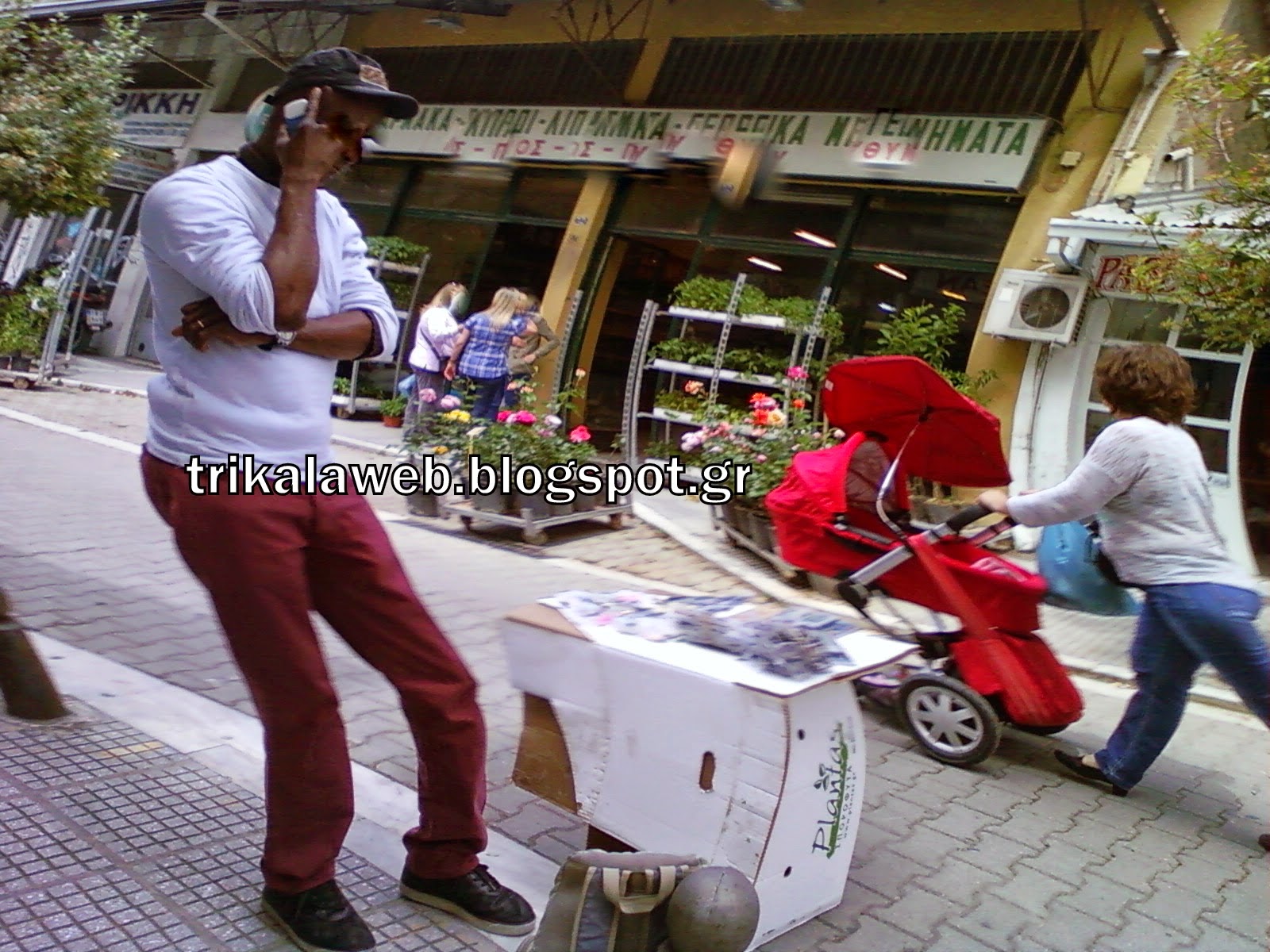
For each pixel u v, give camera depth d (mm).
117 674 4512
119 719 4000
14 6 10500
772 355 10727
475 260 13586
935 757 4633
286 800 2689
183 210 2422
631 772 3096
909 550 4742
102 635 5082
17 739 3691
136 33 11766
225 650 5047
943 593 4645
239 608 2561
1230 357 8570
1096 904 3488
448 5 12828
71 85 10555
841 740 3029
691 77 12227
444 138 13812
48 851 2998
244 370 2541
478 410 10773
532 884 3189
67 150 10492
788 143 11195
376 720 4387
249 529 2523
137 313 17266
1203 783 4684
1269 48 9852
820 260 11086
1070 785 4512
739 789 2873
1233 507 8625
